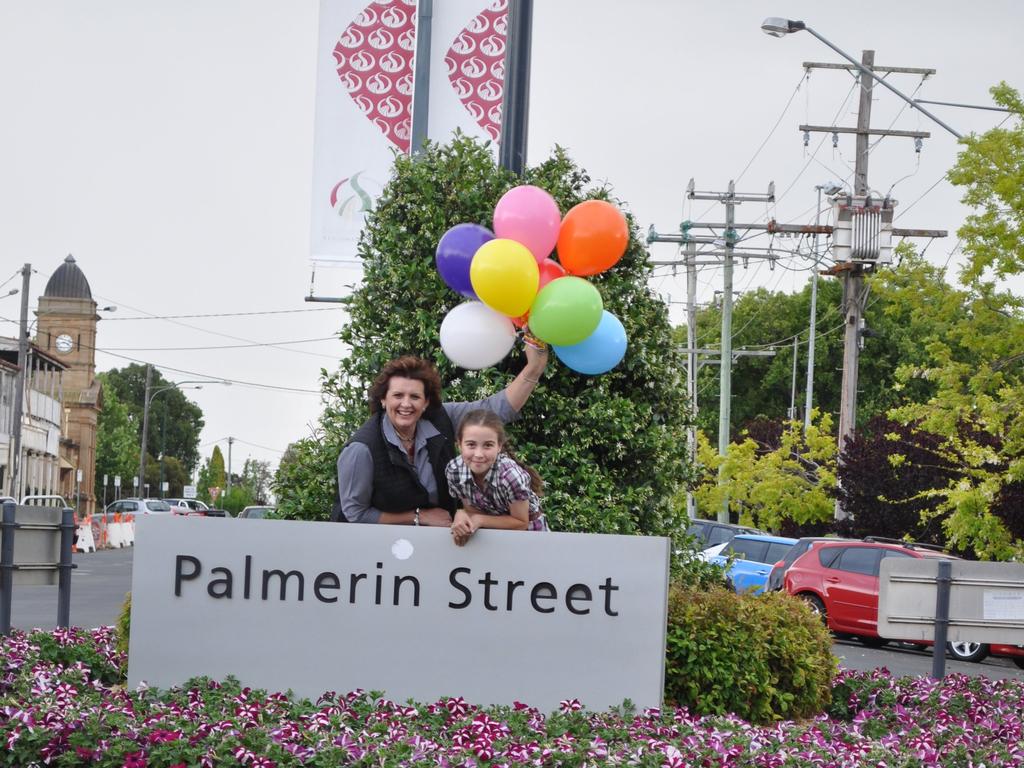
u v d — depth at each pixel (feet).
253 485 471.62
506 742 20.07
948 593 29.96
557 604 22.43
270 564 22.68
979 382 72.23
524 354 30.07
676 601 27.86
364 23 44.65
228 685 22.44
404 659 22.50
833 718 29.76
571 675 22.40
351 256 44.68
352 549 22.57
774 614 28.48
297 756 18.88
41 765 19.19
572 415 29.76
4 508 31.94
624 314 30.30
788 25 70.23
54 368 266.77
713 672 26.91
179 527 22.77
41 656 27.71
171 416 473.67
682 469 31.40
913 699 29.09
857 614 72.13
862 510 98.94
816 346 225.97
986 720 26.32
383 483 22.71
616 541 22.43
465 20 43.14
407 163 32.30
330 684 22.56
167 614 22.76
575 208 24.72
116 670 28.45
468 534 22.22
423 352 31.01
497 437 22.11
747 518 149.07
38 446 254.88
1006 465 73.51
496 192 31.60
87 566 124.98
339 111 44.62
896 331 216.33
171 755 18.79
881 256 111.55
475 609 22.43
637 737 21.02
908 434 100.01
